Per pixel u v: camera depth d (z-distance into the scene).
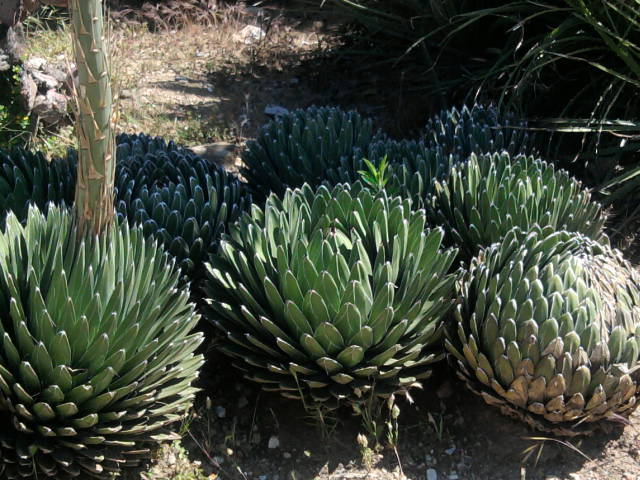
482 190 2.41
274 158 2.76
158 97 3.70
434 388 2.31
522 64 3.38
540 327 2.00
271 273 2.12
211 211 2.38
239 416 2.24
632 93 3.17
